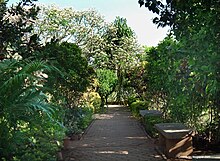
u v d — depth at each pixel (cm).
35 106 409
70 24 2167
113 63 2264
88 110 1273
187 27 453
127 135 923
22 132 458
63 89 915
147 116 995
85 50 2212
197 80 543
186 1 421
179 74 633
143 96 1642
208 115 665
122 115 1669
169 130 600
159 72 858
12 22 408
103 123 1283
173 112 769
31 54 418
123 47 2278
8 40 400
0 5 396
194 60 463
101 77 2166
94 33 2277
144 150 674
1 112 409
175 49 581
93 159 598
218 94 557
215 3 407
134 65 2038
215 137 645
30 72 409
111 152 662
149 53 1038
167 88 773
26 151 450
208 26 430
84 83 977
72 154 643
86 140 836
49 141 533
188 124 721
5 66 417
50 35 2077
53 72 636
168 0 432
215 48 434
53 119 497
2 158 401
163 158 591
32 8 420
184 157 579
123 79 2203
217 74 444
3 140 420
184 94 631
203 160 367
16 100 408
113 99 2344
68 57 857
